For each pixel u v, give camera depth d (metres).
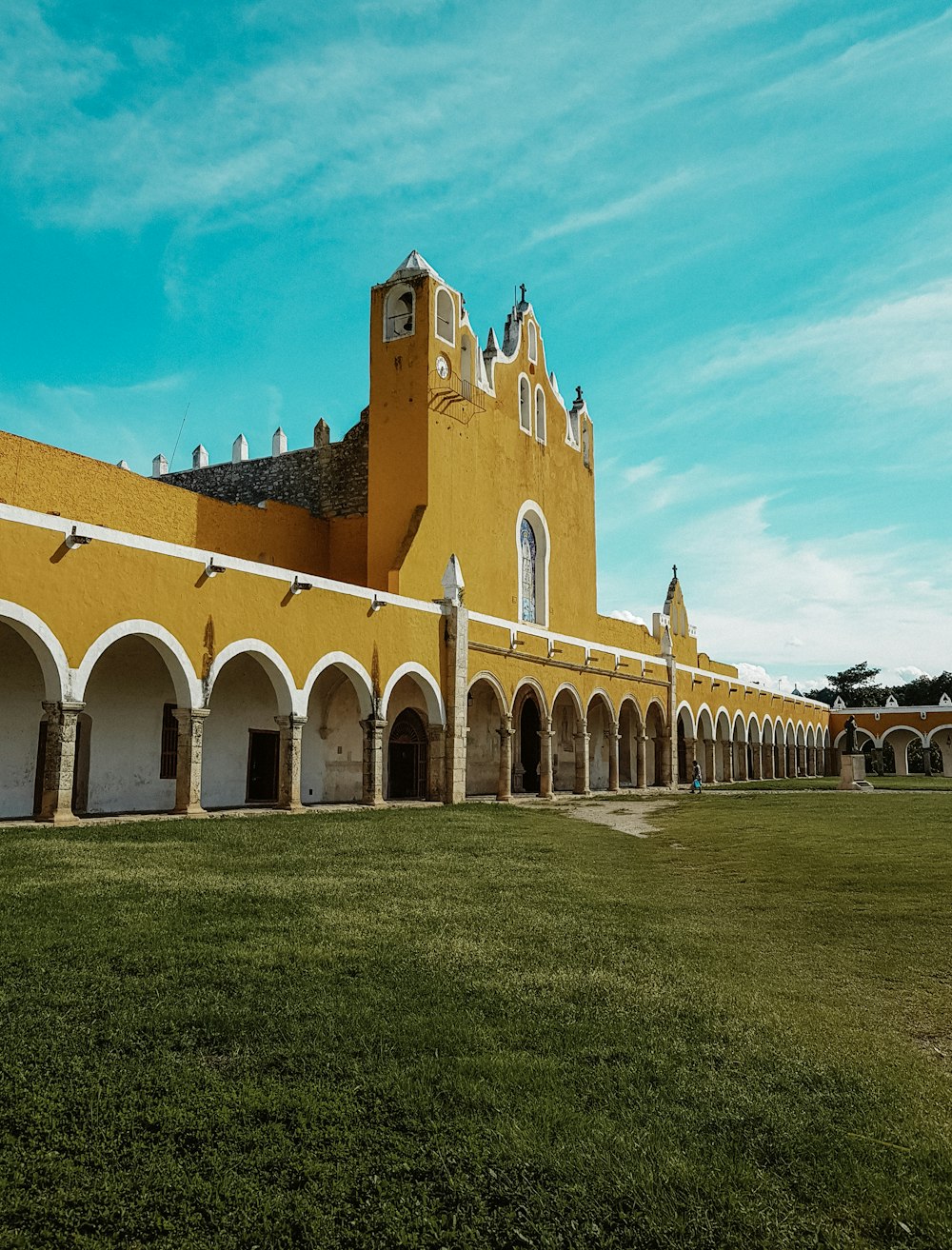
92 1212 4.07
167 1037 5.82
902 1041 6.20
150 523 24.88
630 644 43.44
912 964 8.20
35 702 19.05
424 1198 4.17
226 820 17.41
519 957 7.84
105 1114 4.86
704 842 17.70
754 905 10.94
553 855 14.59
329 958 7.50
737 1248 3.80
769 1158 4.48
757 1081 5.32
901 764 74.25
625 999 6.76
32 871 10.61
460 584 26.55
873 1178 4.28
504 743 28.48
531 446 35.72
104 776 20.28
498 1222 4.02
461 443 30.34
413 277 29.28
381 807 22.19
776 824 20.81
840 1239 3.84
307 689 21.17
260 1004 6.37
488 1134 4.65
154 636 17.66
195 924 8.43
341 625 22.36
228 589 19.38
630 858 15.30
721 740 51.97
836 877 12.93
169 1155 4.50
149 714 21.39
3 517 15.09
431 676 25.44
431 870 12.23
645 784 38.28
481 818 20.27
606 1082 5.27
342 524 32.03
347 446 32.66
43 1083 5.17
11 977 6.82
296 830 15.95
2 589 15.02
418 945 8.04
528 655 30.05
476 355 31.73
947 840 17.39
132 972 7.01
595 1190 4.20
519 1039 5.91
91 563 16.50
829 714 73.81
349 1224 4.01
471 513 30.77
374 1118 4.84
